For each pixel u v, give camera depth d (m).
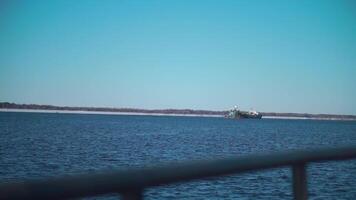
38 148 46.25
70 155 39.56
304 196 3.66
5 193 2.00
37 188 2.11
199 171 2.89
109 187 2.42
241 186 18.14
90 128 102.25
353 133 101.81
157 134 80.19
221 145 54.50
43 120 167.00
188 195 15.59
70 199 2.26
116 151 43.94
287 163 3.50
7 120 154.62
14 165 32.06
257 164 3.26
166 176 2.71
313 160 3.71
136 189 2.58
